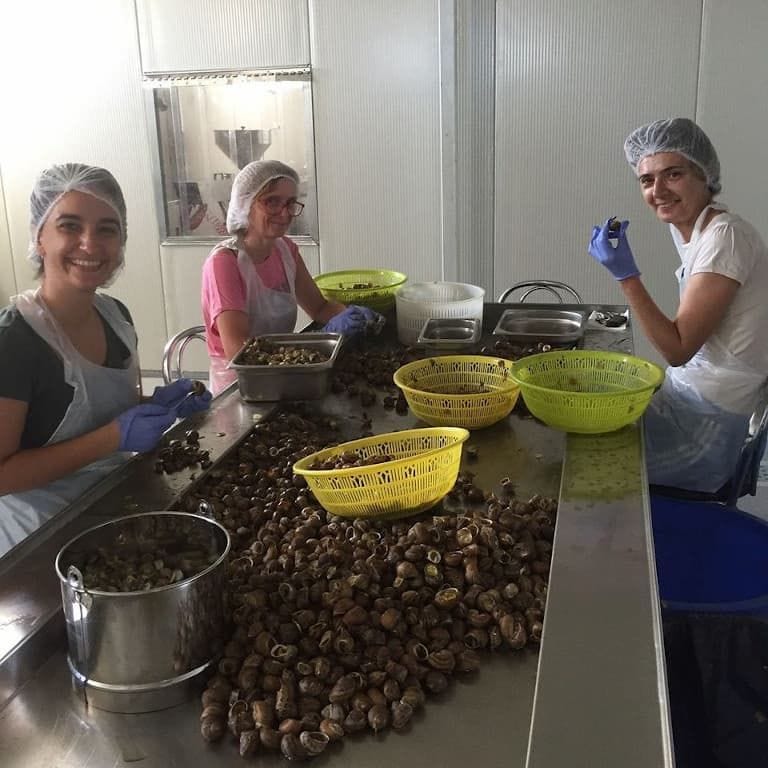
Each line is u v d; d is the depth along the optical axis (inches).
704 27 151.1
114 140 184.9
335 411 79.0
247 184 97.8
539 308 116.9
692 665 66.4
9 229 196.5
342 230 179.3
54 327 64.9
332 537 49.7
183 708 38.4
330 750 35.5
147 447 64.2
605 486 56.8
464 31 160.7
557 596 42.6
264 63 173.0
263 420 75.0
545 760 31.6
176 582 39.1
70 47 181.0
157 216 187.3
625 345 98.7
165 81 177.5
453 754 35.2
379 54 167.2
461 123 165.5
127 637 37.2
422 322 104.0
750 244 81.7
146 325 195.8
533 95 161.9
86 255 63.9
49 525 53.6
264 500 58.0
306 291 112.9
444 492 56.0
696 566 75.1
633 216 164.1
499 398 69.0
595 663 37.1
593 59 157.5
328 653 40.1
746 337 84.0
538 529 50.9
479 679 39.9
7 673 39.3
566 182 165.3
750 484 87.4
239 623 41.9
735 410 85.6
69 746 36.0
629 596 42.3
